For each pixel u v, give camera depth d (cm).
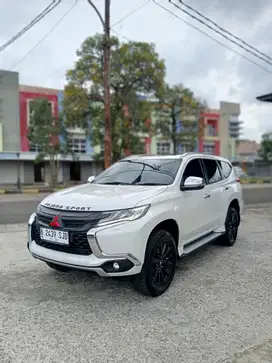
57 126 2308
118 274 334
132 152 1967
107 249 330
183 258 524
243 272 459
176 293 385
